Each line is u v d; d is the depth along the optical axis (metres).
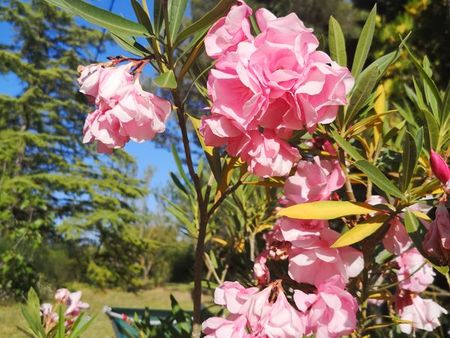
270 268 0.48
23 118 8.32
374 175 0.40
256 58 0.33
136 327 0.74
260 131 0.39
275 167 0.35
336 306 0.36
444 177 0.38
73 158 8.55
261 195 0.89
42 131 8.37
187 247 8.59
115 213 7.73
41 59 8.70
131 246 7.92
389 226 0.44
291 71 0.32
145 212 9.63
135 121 0.37
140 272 7.86
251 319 0.37
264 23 0.37
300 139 0.47
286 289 0.46
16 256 4.84
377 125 0.56
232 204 0.84
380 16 2.05
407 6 1.83
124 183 8.34
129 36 0.42
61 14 8.43
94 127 0.38
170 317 0.70
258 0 1.85
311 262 0.38
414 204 0.43
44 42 8.57
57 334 0.69
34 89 8.09
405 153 0.41
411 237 0.39
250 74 0.33
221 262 0.86
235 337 0.37
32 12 8.34
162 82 0.37
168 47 0.40
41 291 5.30
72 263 7.26
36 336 0.73
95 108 0.39
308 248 0.38
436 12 1.76
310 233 0.39
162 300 6.17
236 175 0.75
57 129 8.36
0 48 8.62
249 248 0.83
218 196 0.50
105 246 7.78
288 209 0.39
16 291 4.69
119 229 7.82
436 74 1.77
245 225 0.81
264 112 0.33
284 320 0.36
